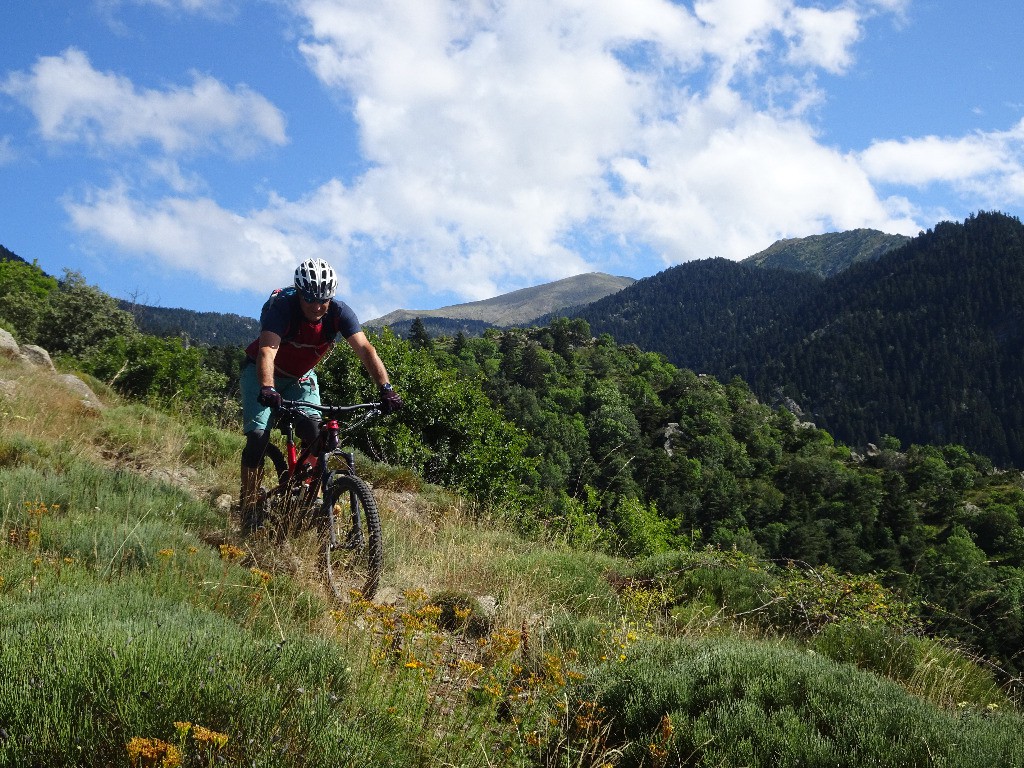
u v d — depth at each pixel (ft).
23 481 16.83
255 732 7.11
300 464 15.75
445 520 26.58
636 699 11.32
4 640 7.80
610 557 26.84
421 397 48.24
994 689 16.66
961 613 18.92
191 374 70.33
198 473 24.20
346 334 15.92
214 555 14.16
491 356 637.30
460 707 10.22
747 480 492.54
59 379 36.94
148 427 27.25
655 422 540.93
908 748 9.89
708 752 9.74
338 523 15.05
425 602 14.84
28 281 201.87
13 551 12.47
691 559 23.40
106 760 6.43
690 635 16.51
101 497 17.11
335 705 8.25
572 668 13.09
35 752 6.31
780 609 20.53
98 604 9.87
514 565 20.58
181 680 7.41
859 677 12.41
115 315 193.36
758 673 11.86
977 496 479.00
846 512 406.82
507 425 53.26
